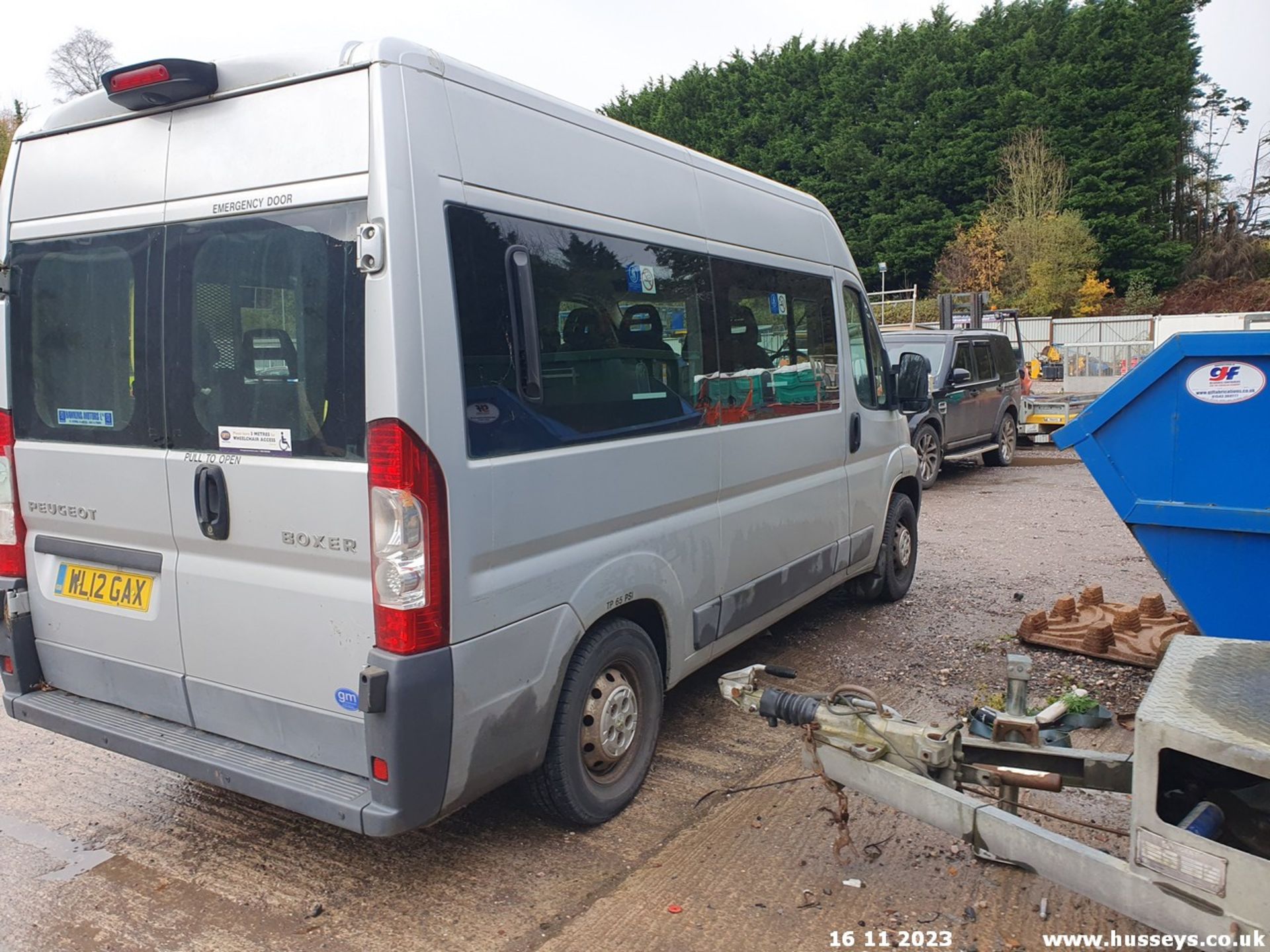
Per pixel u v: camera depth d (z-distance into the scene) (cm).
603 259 352
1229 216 4981
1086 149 4725
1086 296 4162
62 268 342
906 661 550
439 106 283
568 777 341
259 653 305
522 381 306
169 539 322
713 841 354
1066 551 837
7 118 3120
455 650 283
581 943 294
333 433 279
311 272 279
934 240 4866
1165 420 347
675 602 396
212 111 301
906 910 309
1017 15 5288
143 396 323
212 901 319
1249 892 213
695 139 5856
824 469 539
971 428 1291
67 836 363
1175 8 4781
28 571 368
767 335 473
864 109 5366
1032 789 293
